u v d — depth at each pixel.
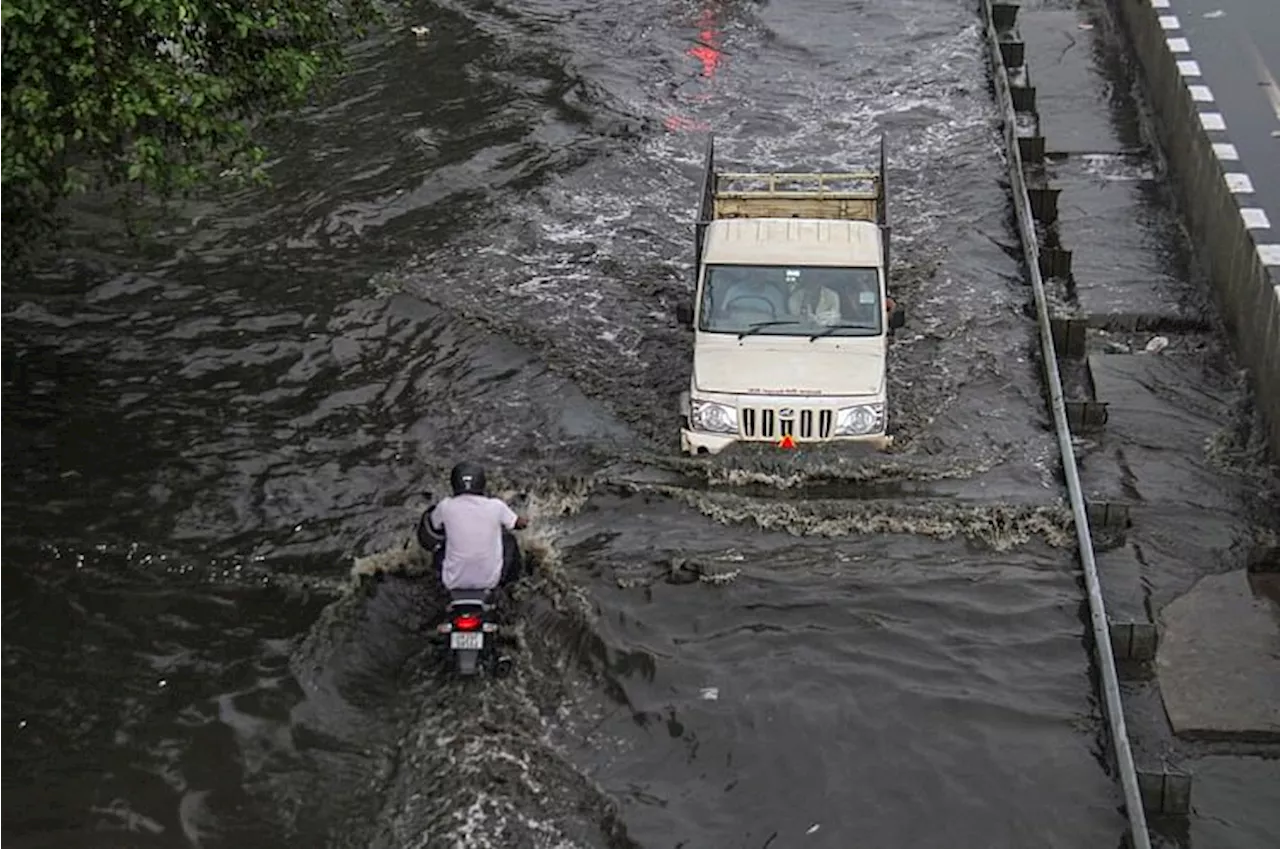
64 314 16.34
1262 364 14.34
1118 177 19.56
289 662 11.34
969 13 25.02
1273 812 10.02
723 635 11.55
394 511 13.11
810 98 22.11
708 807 9.93
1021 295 16.78
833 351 13.45
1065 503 12.99
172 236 18.02
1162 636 11.64
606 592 12.00
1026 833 9.70
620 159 20.05
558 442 14.02
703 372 13.39
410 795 10.02
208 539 12.79
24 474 13.62
